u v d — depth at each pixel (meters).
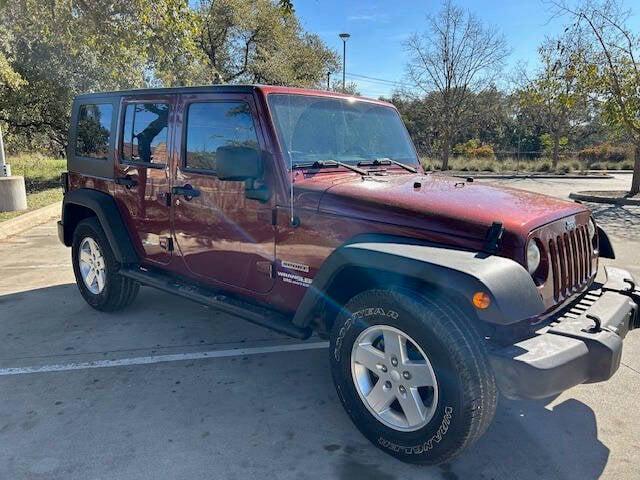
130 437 2.83
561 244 2.72
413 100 28.50
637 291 3.04
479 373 2.31
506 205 2.75
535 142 39.78
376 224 2.73
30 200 11.87
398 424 2.60
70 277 6.04
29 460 2.63
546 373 2.18
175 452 2.70
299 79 29.36
